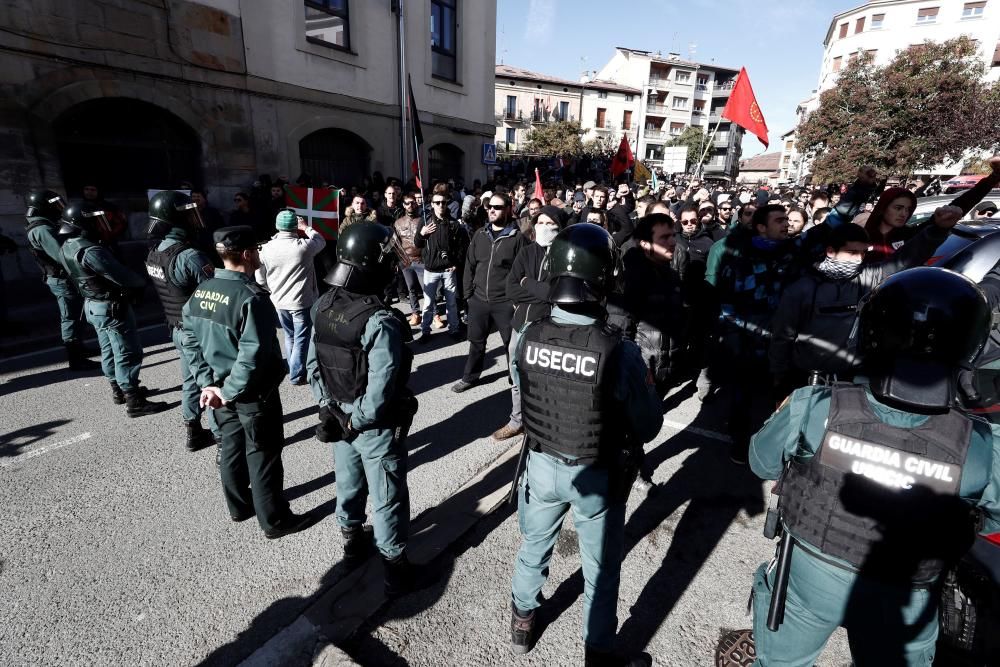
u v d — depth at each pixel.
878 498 1.24
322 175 12.43
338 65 11.88
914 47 20.22
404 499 2.32
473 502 3.12
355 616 2.29
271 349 2.50
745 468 3.56
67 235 3.80
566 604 2.40
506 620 2.31
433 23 14.55
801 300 2.89
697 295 4.46
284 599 2.40
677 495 3.25
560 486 1.82
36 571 2.52
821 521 1.32
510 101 43.78
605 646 1.94
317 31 11.48
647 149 51.34
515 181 19.33
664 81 50.12
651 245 3.05
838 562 1.33
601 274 1.70
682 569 2.63
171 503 3.07
